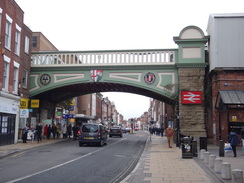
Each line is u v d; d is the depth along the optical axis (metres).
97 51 27.58
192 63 26.02
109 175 10.85
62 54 28.31
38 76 28.27
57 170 11.62
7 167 12.35
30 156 16.53
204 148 17.42
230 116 22.81
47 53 28.61
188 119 25.62
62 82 27.91
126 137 46.31
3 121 21.88
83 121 47.53
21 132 26.83
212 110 25.78
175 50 26.86
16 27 24.86
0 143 21.41
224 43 23.98
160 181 9.48
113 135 45.81
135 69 26.98
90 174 10.90
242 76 23.47
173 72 26.69
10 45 23.69
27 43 27.89
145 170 11.87
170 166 13.05
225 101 21.47
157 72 26.83
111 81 27.17
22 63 26.14
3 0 22.16
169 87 26.33
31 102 27.59
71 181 9.45
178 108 25.97
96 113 85.06
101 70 27.33
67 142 28.81
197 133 25.31
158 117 81.50
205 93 26.44
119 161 15.11
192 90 25.92
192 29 26.41
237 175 8.39
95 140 24.11
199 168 12.41
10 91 23.59
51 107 36.06
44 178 9.84
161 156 17.42
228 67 23.62
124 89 32.66
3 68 22.45
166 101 34.06
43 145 24.12
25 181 9.27
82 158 15.84
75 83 27.69
